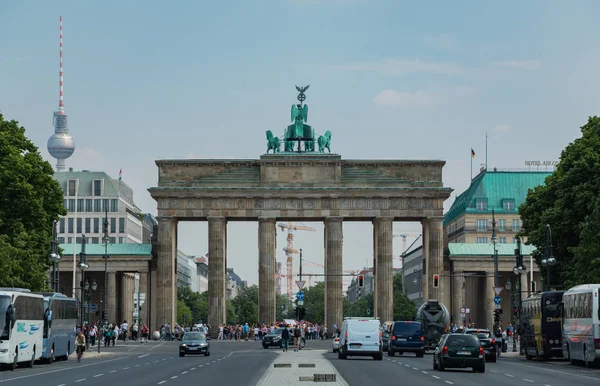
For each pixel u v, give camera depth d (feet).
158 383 256.11
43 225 487.61
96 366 359.87
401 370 326.65
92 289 582.35
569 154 508.94
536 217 533.96
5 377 288.30
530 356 437.99
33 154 498.69
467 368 343.46
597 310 342.85
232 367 346.54
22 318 342.23
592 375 305.32
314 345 642.63
